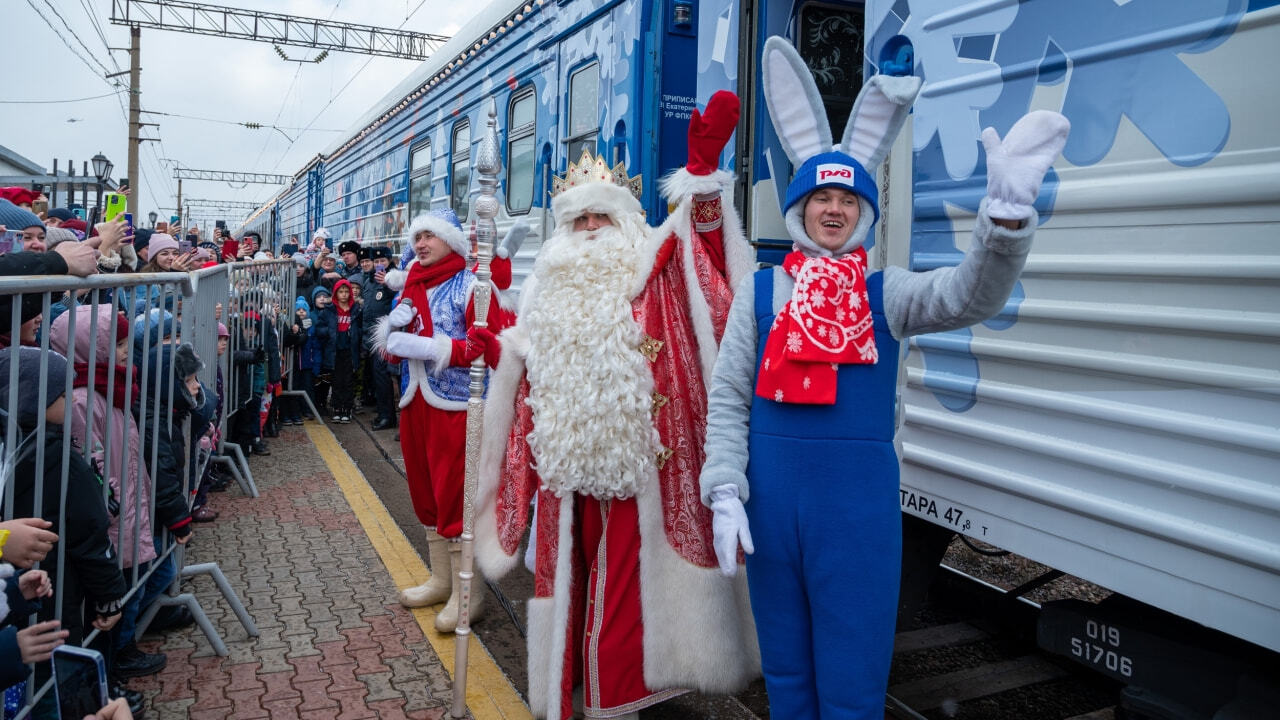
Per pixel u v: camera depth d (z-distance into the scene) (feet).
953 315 6.56
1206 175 6.62
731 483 7.11
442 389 12.36
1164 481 7.02
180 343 13.12
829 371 6.93
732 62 13.66
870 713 7.04
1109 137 7.39
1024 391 8.26
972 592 13.46
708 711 10.75
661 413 9.46
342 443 25.58
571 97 20.10
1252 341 6.43
